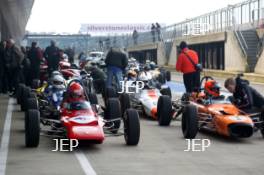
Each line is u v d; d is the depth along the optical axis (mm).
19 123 23766
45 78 39281
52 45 42125
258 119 20297
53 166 15328
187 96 23547
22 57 36625
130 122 18312
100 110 26094
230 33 62000
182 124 20406
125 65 33188
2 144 18688
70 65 40438
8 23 84688
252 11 59594
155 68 40094
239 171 14773
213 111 20000
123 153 17156
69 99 18781
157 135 20734
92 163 15727
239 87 20672
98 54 72750
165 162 15883
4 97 35406
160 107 23297
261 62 54406
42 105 22469
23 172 14625
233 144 18906
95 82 37594
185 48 28297
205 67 72688
